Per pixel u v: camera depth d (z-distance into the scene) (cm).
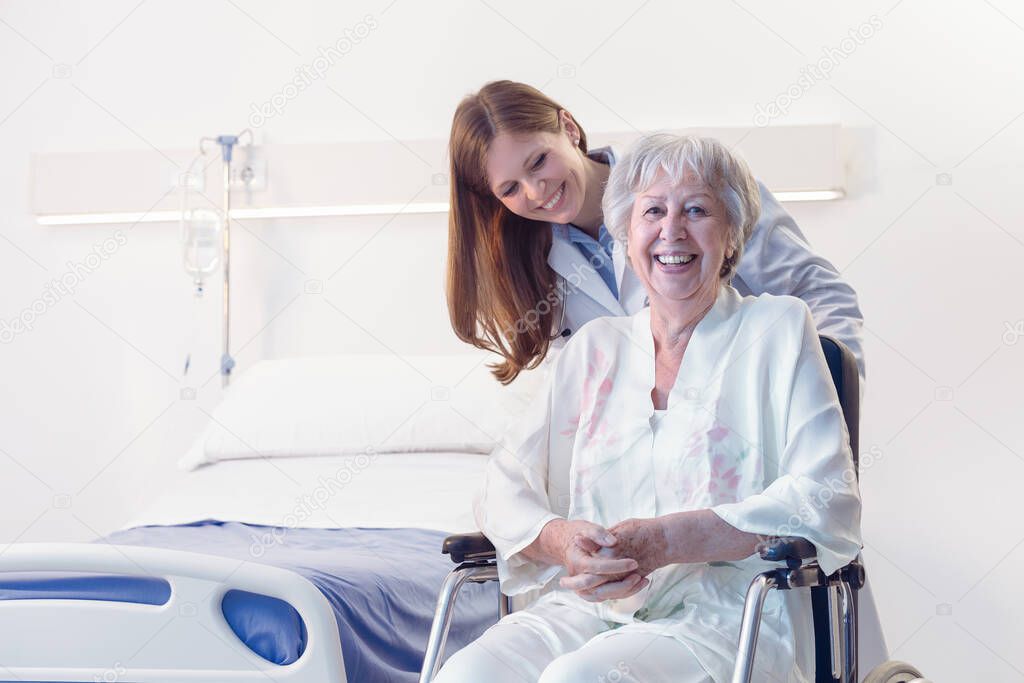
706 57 335
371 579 199
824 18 329
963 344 318
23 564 182
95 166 365
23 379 370
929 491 316
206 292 362
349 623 186
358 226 356
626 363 166
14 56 376
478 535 161
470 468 296
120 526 362
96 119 371
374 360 330
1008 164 318
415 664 205
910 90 323
